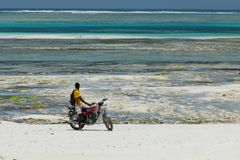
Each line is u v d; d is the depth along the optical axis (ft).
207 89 260.01
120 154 117.91
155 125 168.04
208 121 183.32
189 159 112.57
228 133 146.92
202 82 294.05
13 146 127.03
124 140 135.85
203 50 502.38
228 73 337.11
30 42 561.43
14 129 156.04
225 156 115.24
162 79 302.25
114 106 211.20
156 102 222.69
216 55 459.32
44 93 245.86
